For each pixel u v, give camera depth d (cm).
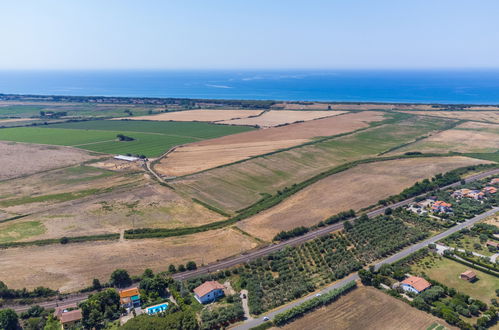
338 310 7831
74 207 13238
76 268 9500
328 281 8956
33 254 10150
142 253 10244
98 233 11319
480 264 9444
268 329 7269
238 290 8675
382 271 9181
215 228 11762
